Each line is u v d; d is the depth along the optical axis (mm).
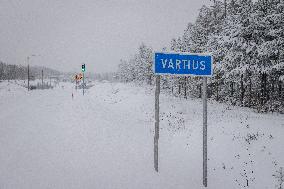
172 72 8977
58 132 12258
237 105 34781
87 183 7480
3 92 49844
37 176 7426
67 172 7992
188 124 19281
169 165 10781
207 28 41094
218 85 39875
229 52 29297
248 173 10750
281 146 12430
